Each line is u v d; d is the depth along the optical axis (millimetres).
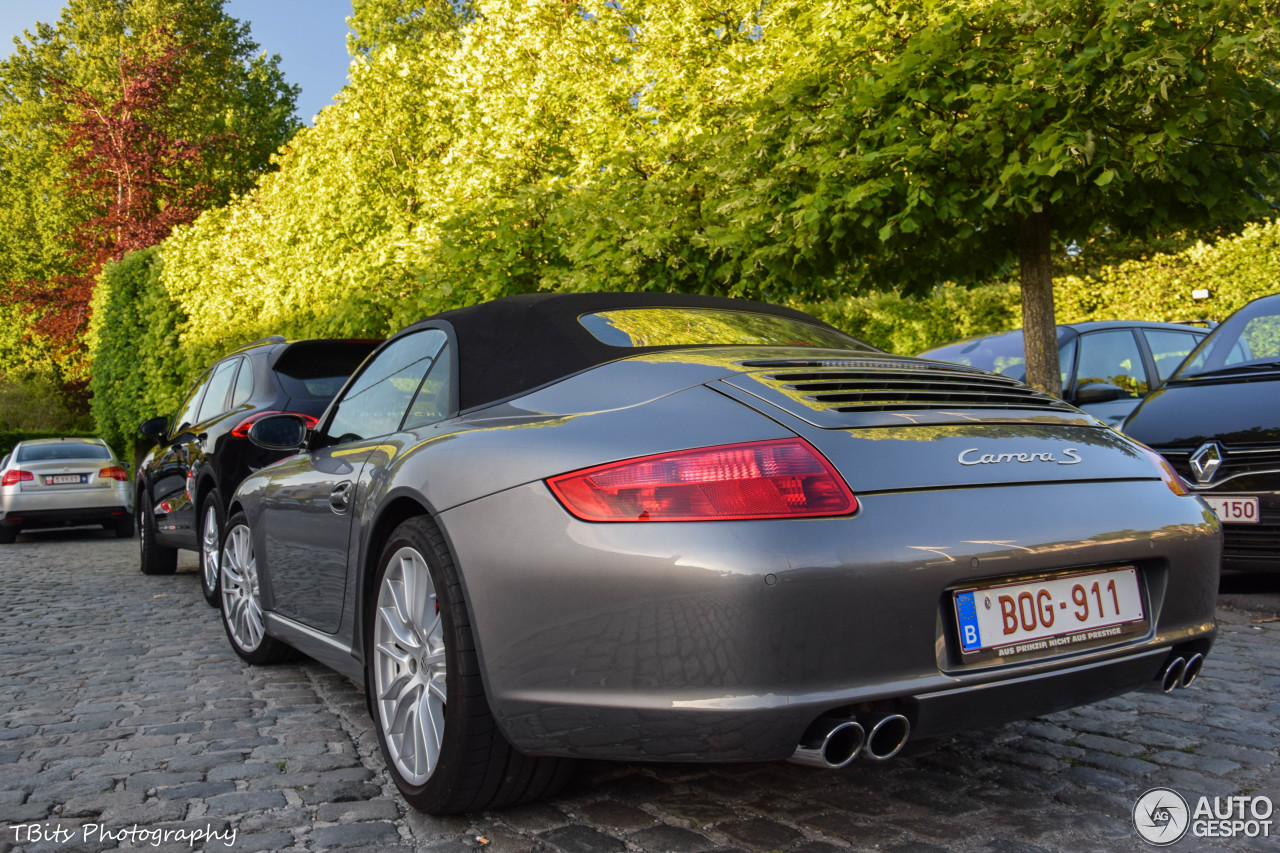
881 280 7047
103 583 7691
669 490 1911
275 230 15773
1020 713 2068
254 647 4191
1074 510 2115
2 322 44219
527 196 7902
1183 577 2293
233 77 45656
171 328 20797
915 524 1916
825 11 6184
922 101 5570
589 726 1963
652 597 1871
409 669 2539
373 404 3330
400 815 2422
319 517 3230
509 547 2086
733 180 6723
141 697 3703
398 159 16734
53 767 2832
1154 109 5113
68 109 41094
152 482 7715
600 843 2203
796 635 1802
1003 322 15914
